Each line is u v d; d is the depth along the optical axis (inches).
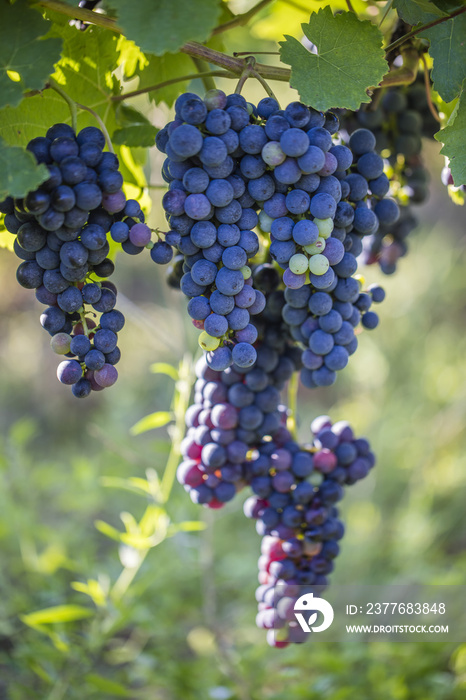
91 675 41.7
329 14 32.9
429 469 81.7
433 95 38.1
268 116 32.2
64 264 31.7
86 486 67.8
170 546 60.0
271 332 35.2
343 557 69.7
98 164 31.7
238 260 31.8
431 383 90.4
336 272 33.4
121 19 31.2
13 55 31.6
